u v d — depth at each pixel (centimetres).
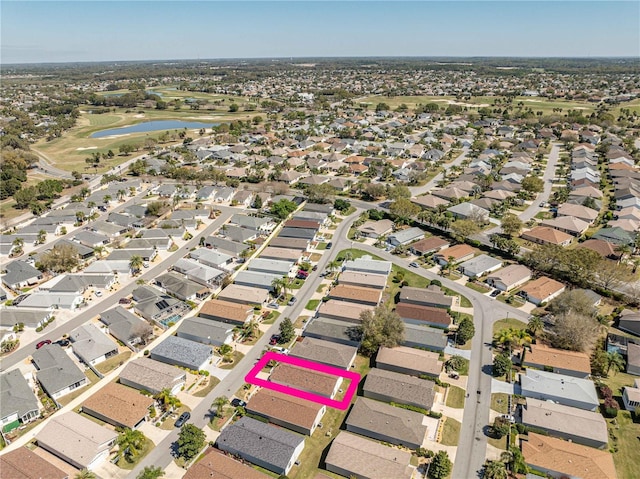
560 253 12462
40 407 8669
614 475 6850
